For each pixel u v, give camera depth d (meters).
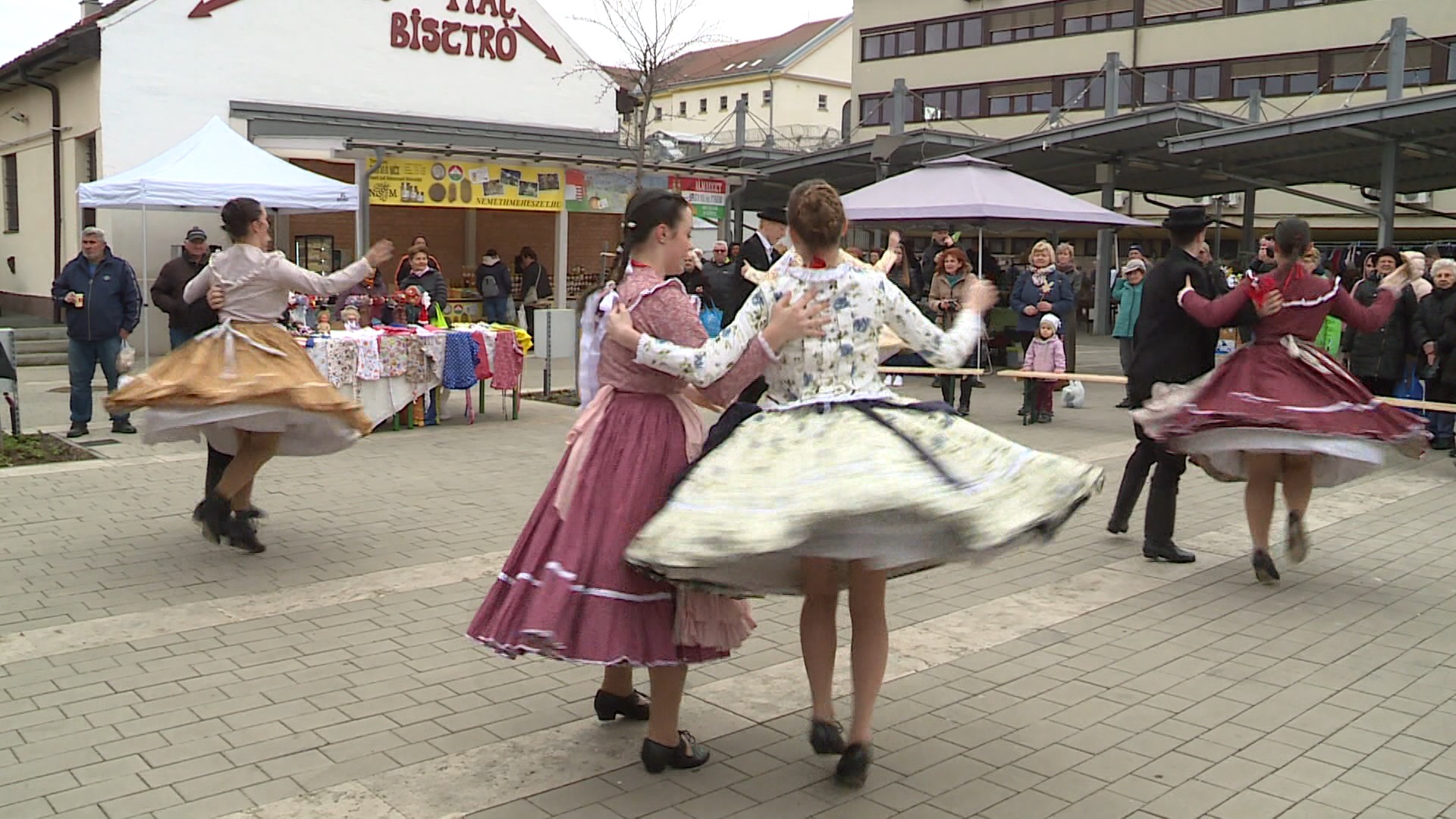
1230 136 18.55
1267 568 6.12
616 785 3.76
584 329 3.89
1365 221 32.97
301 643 5.08
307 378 6.08
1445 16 31.25
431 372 10.93
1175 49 36.06
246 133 18.05
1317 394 5.84
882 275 3.76
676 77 25.48
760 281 3.72
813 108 62.59
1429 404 9.59
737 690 4.60
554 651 3.47
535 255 20.69
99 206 13.38
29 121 19.73
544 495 3.73
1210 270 6.54
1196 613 5.68
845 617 5.44
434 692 4.53
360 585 5.96
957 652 5.08
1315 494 8.55
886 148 20.52
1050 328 11.98
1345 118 17.36
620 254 3.88
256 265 6.02
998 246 37.84
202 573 6.12
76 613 5.44
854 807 3.63
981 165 14.65
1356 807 3.66
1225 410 5.85
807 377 3.64
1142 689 4.66
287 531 7.06
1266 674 4.85
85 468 8.83
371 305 12.84
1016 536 3.14
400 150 16.64
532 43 21.11
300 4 18.52
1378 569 6.51
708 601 3.58
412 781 3.76
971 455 3.45
